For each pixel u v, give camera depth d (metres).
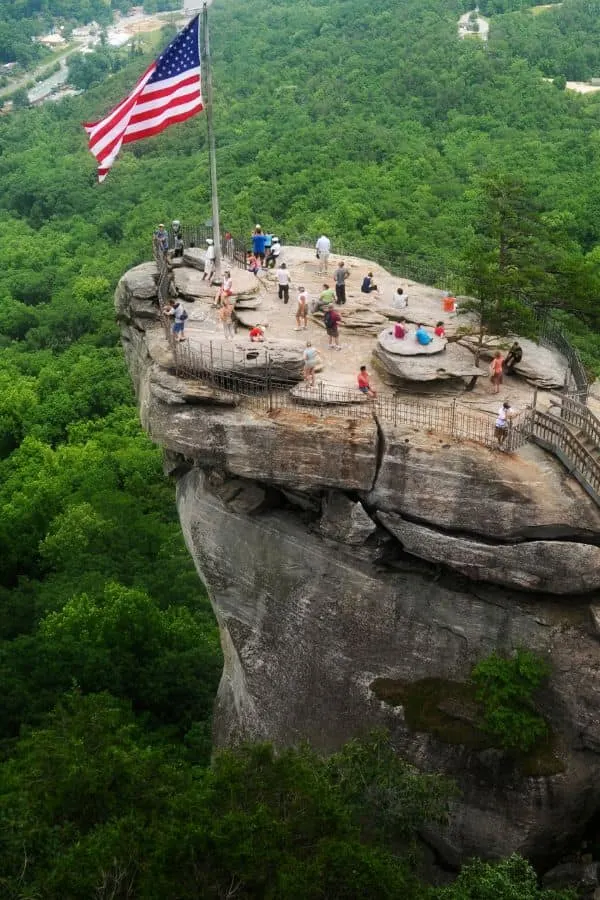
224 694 35.09
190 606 48.09
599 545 25.89
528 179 80.75
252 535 30.80
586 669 25.81
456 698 27.09
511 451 26.89
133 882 21.53
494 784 26.44
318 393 29.06
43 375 79.12
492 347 32.03
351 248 68.75
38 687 39.94
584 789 26.05
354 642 28.83
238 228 83.88
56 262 104.69
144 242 96.44
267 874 20.31
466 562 26.75
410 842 25.41
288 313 35.06
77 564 50.47
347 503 28.25
